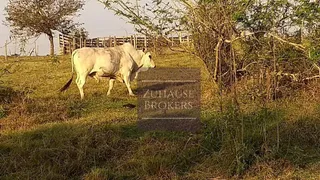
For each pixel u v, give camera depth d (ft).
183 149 22.38
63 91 40.70
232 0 22.57
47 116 30.68
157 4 26.27
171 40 29.78
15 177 20.24
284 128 23.84
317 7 21.57
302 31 25.48
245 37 24.62
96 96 39.81
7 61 62.39
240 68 29.32
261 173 20.26
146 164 20.80
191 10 26.04
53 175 20.15
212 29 25.11
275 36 23.57
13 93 35.32
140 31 27.20
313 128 24.39
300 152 22.02
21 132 26.40
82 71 39.55
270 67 28.68
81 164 21.26
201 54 30.73
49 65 64.69
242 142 21.13
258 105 25.79
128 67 41.70
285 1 22.65
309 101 29.35
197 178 20.17
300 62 29.96
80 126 26.96
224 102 23.09
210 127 24.12
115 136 24.59
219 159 21.08
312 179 19.58
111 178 20.18
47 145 23.26
